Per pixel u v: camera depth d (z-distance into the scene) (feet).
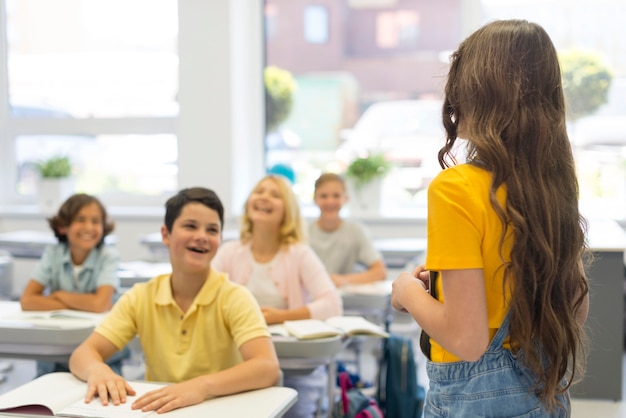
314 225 12.58
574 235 3.77
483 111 3.73
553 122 3.70
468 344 3.54
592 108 16.47
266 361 6.01
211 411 5.23
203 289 6.63
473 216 3.59
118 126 18.03
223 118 16.79
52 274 9.60
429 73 17.21
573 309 3.89
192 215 6.57
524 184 3.60
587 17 16.37
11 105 18.65
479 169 3.71
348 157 17.72
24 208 18.24
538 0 16.56
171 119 17.74
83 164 18.37
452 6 16.98
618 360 11.34
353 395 8.80
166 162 17.92
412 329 14.94
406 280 4.05
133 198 18.15
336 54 17.57
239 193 17.35
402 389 9.75
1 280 14.96
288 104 17.92
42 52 18.29
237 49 17.08
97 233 9.62
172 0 17.54
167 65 17.72
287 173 17.26
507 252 3.62
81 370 6.02
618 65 16.34
